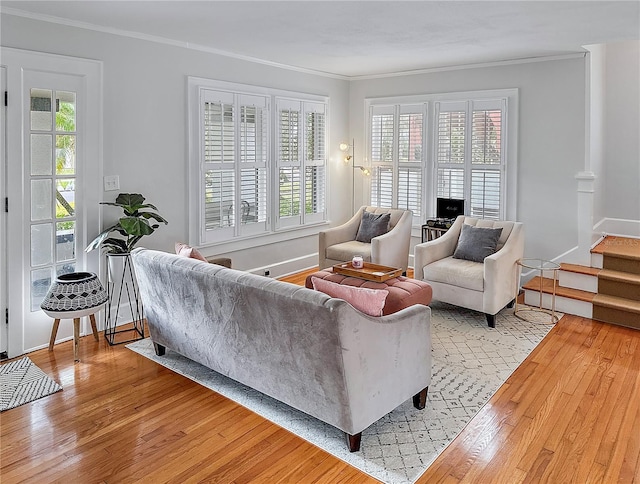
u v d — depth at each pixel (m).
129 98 4.32
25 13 3.60
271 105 5.71
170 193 4.74
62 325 4.11
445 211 5.95
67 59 3.86
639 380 3.44
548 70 5.25
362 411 2.61
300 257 6.36
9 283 3.72
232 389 3.32
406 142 6.38
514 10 3.48
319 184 6.51
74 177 4.04
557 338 4.22
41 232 3.88
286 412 3.04
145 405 3.11
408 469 2.49
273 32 4.20
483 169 5.79
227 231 5.30
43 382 3.38
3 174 3.62
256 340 2.89
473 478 2.42
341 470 2.49
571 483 2.38
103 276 4.30
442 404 3.14
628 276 4.71
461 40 4.48
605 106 5.67
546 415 3.00
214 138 5.06
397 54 5.17
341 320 2.39
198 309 3.21
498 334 4.31
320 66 5.95
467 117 5.84
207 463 2.54
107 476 2.44
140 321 4.52
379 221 5.76
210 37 4.45
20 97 3.65
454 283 4.60
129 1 3.34
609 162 5.75
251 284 2.77
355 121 6.86
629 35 4.28
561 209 5.33
